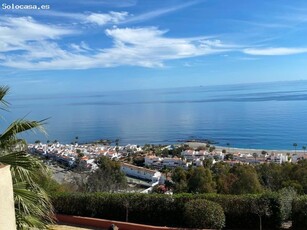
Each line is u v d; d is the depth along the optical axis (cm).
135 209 914
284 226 837
